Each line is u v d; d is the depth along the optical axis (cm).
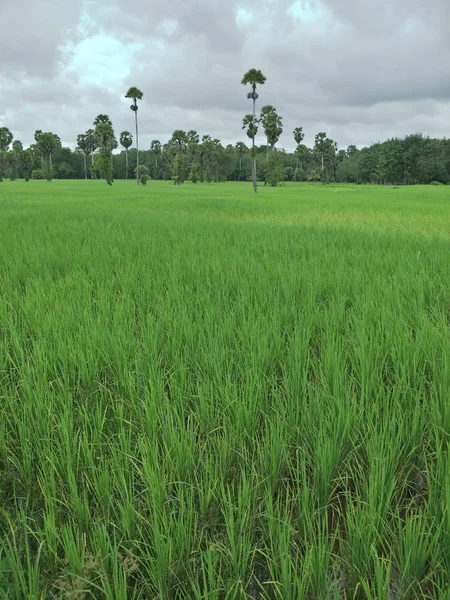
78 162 14988
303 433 314
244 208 2684
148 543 233
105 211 2283
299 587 192
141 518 236
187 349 441
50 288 686
